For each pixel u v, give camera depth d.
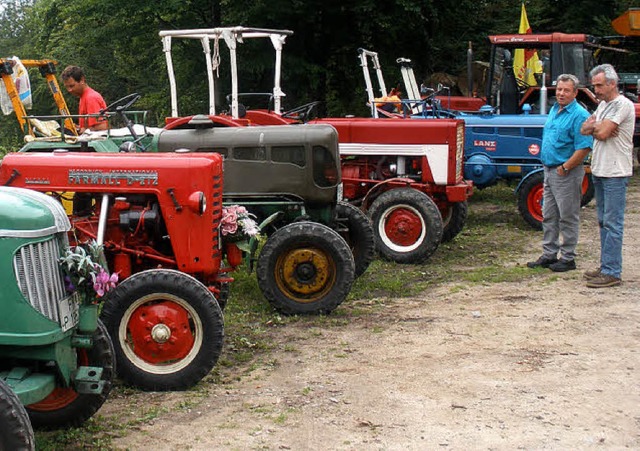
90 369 4.06
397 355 5.40
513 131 10.41
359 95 17.67
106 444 4.07
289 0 15.70
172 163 5.25
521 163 10.42
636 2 19.58
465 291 7.15
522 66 13.41
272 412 4.46
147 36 17.41
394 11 16.66
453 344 5.61
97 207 5.59
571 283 7.26
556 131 7.48
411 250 8.33
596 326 5.95
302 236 6.33
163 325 4.81
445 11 17.78
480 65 18.66
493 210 11.72
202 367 4.82
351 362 5.28
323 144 6.80
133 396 4.76
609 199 6.97
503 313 6.37
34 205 3.76
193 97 16.73
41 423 4.21
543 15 20.50
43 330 3.67
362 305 6.78
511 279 7.52
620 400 4.57
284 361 5.33
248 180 6.86
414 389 4.77
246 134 6.89
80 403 4.20
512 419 4.33
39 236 3.68
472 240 9.66
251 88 16.66
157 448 4.02
